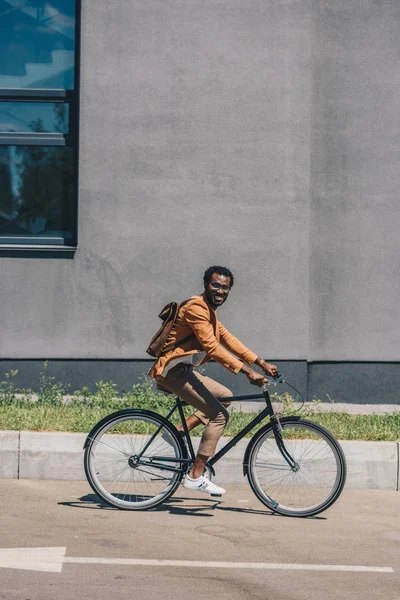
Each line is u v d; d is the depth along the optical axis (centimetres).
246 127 1452
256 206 1454
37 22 1475
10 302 1444
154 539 743
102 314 1450
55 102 1473
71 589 605
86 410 1169
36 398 1371
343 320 1491
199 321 827
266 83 1455
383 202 1492
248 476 862
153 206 1454
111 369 1450
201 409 843
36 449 968
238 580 638
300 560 695
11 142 1469
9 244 1462
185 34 1452
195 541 741
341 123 1491
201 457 843
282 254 1455
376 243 1491
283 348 1455
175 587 617
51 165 1470
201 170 1455
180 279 1454
